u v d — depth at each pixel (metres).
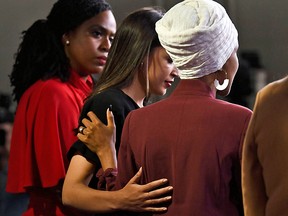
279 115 4.04
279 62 9.51
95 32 6.25
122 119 5.06
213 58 4.38
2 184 8.64
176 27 4.41
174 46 4.39
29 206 6.13
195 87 4.44
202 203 4.22
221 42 4.37
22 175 6.03
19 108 6.18
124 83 5.18
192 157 4.29
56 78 6.16
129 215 4.64
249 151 4.13
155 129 4.42
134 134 4.51
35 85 6.16
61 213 5.95
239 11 9.62
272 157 4.04
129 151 4.54
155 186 4.38
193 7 4.43
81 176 5.03
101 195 4.71
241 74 9.32
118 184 4.64
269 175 4.05
